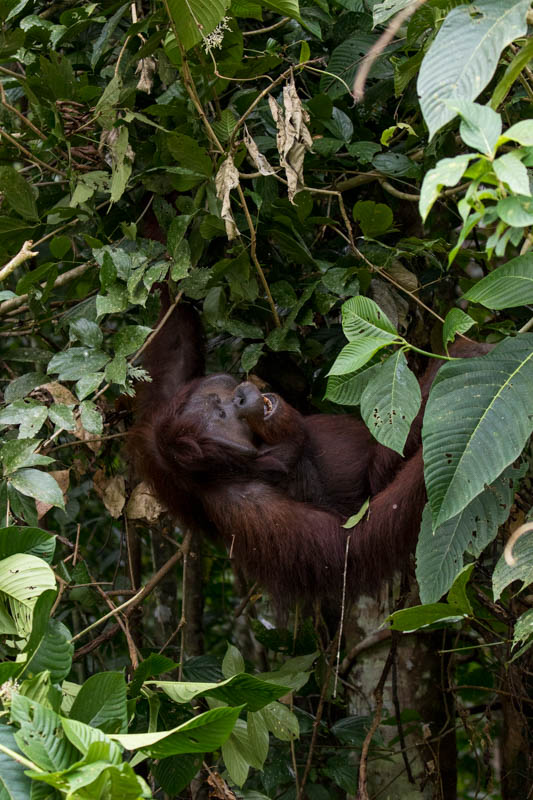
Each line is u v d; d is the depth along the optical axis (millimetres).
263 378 4375
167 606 5352
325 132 3918
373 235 3705
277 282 3889
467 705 6512
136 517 4098
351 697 4801
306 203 3668
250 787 4676
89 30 4395
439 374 2535
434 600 2701
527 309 4148
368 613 4742
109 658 5785
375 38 3820
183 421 3957
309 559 3770
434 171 1940
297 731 3418
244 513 3879
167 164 3736
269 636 4391
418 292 4285
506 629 4520
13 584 2656
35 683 2410
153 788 3943
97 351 3523
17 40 3766
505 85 2238
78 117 3811
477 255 3795
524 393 2461
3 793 2148
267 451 3969
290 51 4047
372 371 2848
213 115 3799
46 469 4418
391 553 3514
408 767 4316
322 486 4133
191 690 2834
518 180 1902
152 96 4078
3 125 4051
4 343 5977
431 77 2129
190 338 4344
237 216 3740
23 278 3760
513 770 4668
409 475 3504
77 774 2000
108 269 3500
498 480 2775
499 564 2611
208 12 2990
